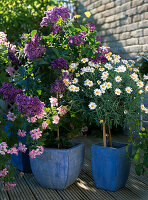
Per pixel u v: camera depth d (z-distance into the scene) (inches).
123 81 88.4
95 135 170.9
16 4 177.8
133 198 86.3
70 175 90.6
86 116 95.4
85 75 95.0
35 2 182.7
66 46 102.8
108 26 184.9
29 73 94.6
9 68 117.4
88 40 102.6
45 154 89.9
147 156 88.0
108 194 89.2
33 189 93.5
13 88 93.0
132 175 105.3
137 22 160.1
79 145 95.1
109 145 100.2
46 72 90.0
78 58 103.2
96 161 91.7
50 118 90.2
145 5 153.5
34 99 80.9
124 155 90.5
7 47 114.9
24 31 175.3
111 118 90.2
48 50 90.4
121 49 174.9
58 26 95.6
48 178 91.4
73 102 90.5
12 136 96.0
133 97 89.7
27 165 108.0
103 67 98.0
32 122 85.8
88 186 95.9
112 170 88.6
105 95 85.5
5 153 87.1
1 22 169.5
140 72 132.1
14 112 98.3
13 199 86.4
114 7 177.0
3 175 84.4
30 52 87.7
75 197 87.2
